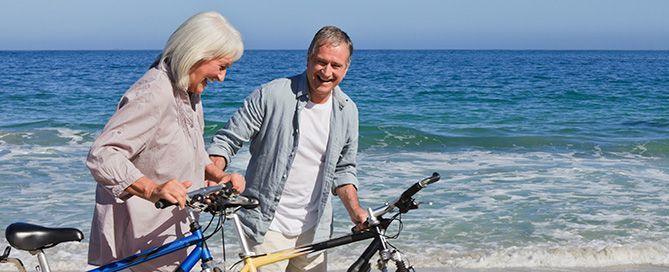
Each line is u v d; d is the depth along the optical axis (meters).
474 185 8.66
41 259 2.77
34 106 18.84
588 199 7.96
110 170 2.74
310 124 3.53
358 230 3.32
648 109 19.17
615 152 11.60
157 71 2.88
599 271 5.73
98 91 23.81
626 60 83.69
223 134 3.59
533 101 21.42
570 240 6.47
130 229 3.00
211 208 2.93
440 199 7.91
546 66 58.28
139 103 2.81
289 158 3.53
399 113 18.09
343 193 3.65
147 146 2.88
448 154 11.31
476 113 18.19
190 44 2.81
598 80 33.50
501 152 11.58
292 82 3.55
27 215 7.22
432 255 6.04
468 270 5.72
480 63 66.31
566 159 10.81
